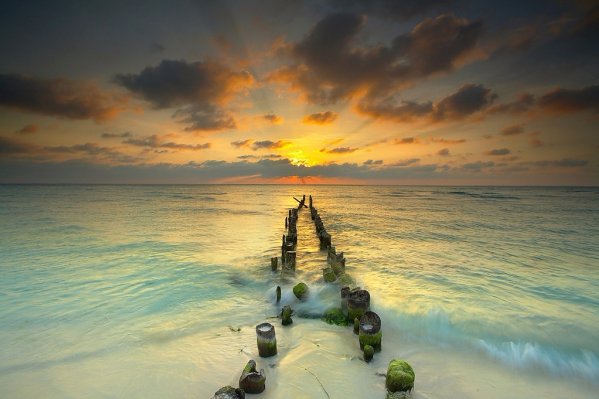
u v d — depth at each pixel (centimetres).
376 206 5966
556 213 4397
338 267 1402
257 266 1620
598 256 1862
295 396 625
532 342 875
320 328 929
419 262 1716
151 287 1305
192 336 895
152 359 776
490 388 680
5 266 1609
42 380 701
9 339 887
